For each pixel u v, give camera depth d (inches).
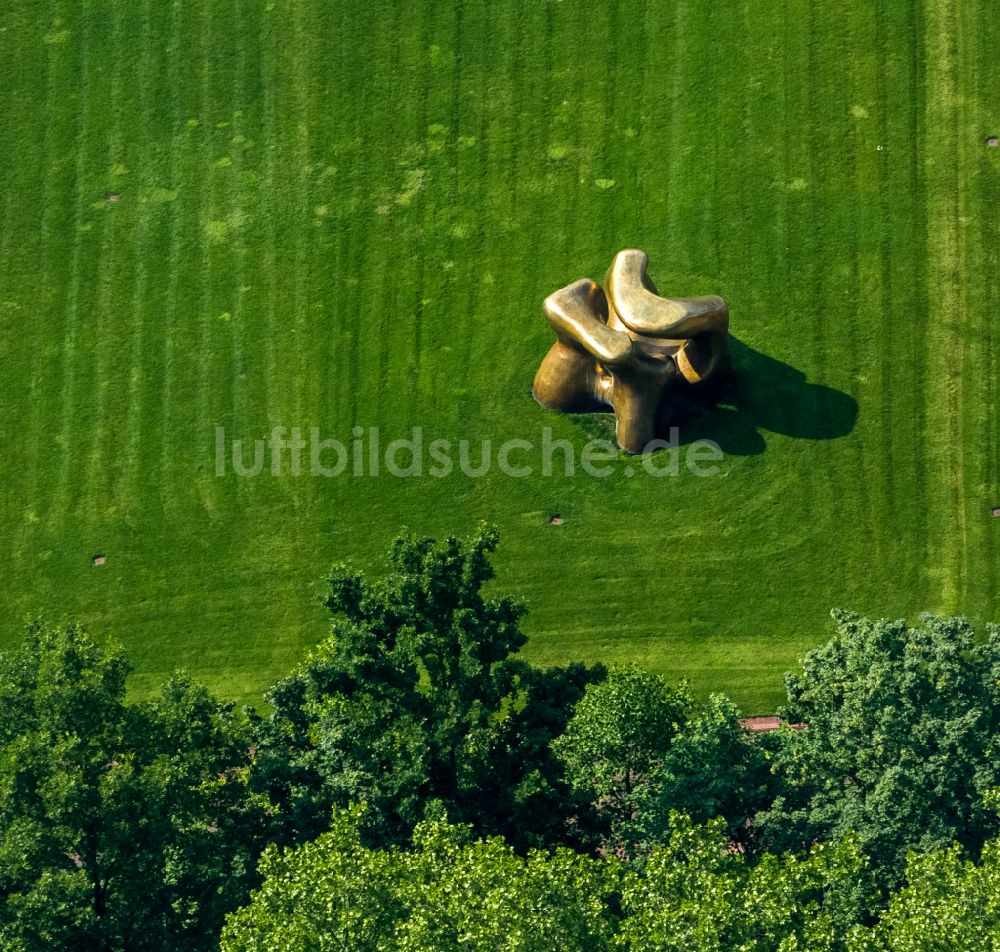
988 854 2480.3
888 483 3553.2
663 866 2482.8
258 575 3582.7
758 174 3882.9
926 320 3700.8
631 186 3905.0
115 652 2849.4
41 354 3855.8
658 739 2871.6
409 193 3951.8
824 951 2379.4
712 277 3789.4
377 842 2839.6
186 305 3882.9
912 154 3873.0
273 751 2952.8
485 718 2807.6
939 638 2760.8
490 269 3848.4
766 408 3631.9
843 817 2743.6
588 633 3474.4
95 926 2664.9
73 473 3718.0
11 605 3592.5
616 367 3410.4
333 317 3833.7
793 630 3442.4
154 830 2699.3
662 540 3538.4
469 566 2874.0
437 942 2367.1
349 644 2824.8
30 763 2677.2
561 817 2901.1
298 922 2433.6
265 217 3964.1
